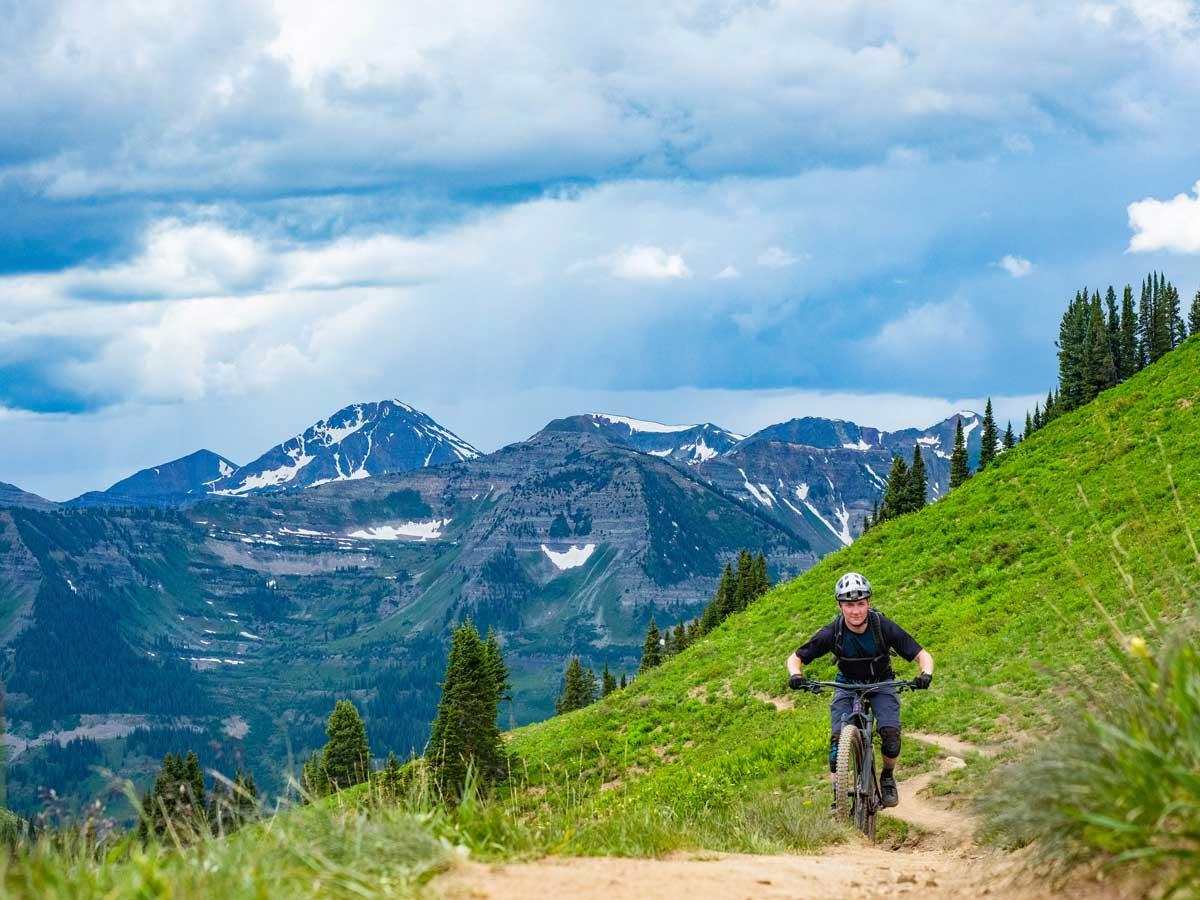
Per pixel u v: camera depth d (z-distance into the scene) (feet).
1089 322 336.49
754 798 61.05
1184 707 16.21
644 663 425.69
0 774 14.80
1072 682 22.22
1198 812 14.88
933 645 110.01
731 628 175.11
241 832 17.38
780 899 19.63
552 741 136.87
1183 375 186.29
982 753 58.03
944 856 32.32
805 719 104.73
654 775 99.55
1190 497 120.88
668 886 19.16
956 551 152.46
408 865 18.19
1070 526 136.05
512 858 20.86
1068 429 192.13
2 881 13.48
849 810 38.24
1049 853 17.83
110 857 15.47
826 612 156.76
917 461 308.19
